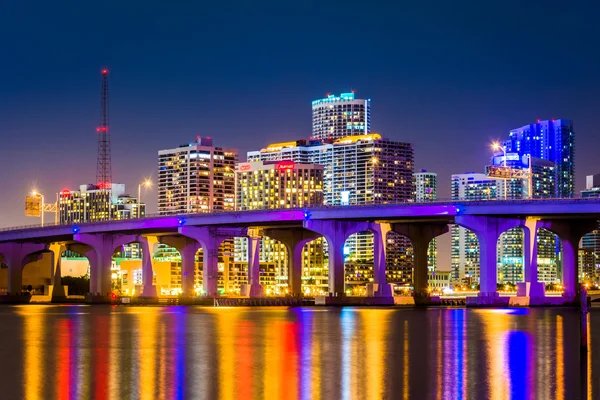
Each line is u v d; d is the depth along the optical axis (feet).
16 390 307.78
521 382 325.01
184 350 423.64
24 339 480.64
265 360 384.88
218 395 298.56
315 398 294.05
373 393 302.45
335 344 450.71
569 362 378.32
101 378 333.01
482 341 465.06
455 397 296.51
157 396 297.33
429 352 414.82
